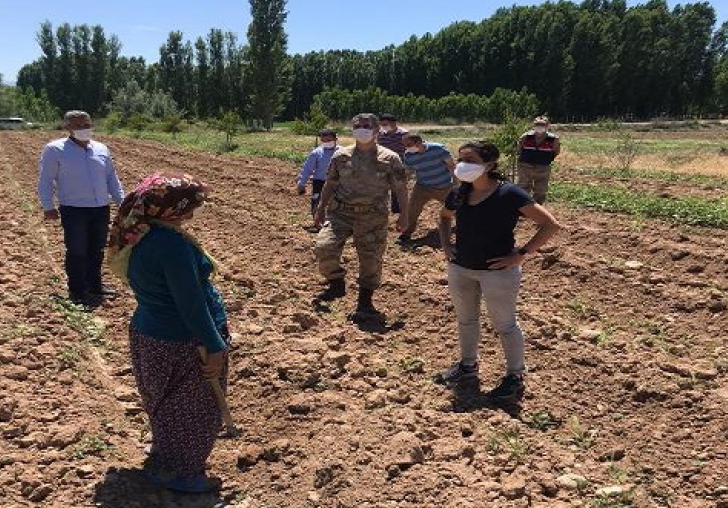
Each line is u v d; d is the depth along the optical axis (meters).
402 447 4.31
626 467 4.29
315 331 6.58
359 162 6.88
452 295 5.32
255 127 61.12
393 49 92.31
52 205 7.20
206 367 3.69
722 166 21.88
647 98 83.56
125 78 84.25
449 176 10.08
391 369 5.73
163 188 3.48
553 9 81.56
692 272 8.33
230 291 7.77
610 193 13.59
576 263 8.49
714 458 4.35
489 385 5.45
